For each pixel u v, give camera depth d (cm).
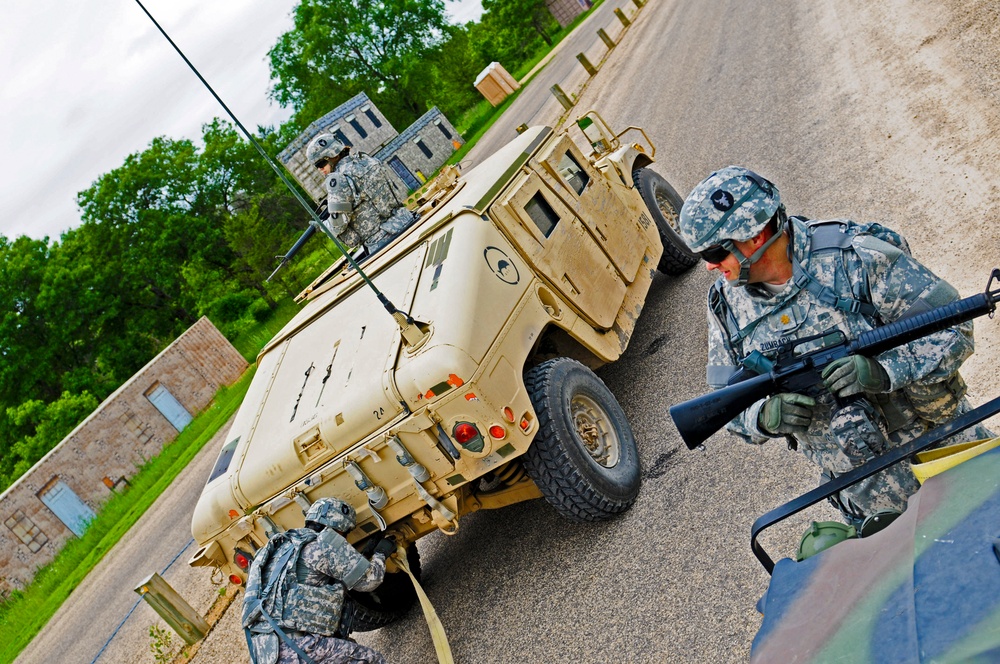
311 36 5741
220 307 4031
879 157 559
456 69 5459
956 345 200
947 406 210
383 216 541
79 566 1582
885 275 204
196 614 716
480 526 543
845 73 757
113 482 2220
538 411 413
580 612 388
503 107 3531
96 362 4900
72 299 4672
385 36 5922
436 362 374
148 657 770
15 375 4681
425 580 522
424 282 427
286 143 5528
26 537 2031
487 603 452
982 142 484
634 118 1284
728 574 339
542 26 5919
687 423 219
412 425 383
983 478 148
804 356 208
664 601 353
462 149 3197
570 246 493
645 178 646
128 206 4947
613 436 446
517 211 466
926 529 148
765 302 216
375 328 436
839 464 222
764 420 216
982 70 564
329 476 409
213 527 445
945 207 453
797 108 766
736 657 299
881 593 143
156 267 4775
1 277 4734
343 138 3562
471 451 385
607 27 3384
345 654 378
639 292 551
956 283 390
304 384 455
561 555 441
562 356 484
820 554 174
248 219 3519
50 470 2120
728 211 205
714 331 235
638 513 423
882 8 866
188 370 2481
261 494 430
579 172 552
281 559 386
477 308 396
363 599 482
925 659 124
